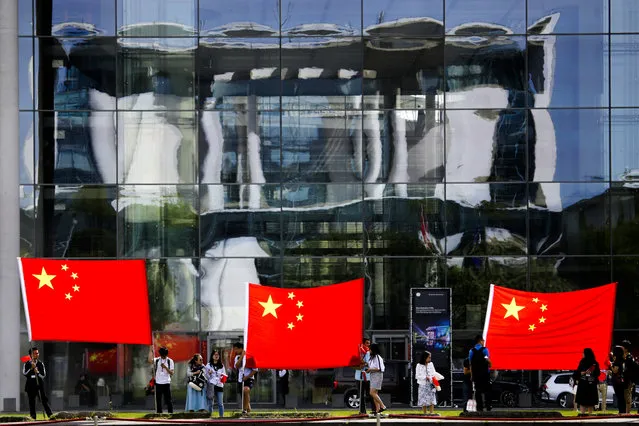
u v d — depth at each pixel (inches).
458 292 1641.2
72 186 1654.8
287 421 1154.7
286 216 1654.8
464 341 1630.2
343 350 1082.1
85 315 1015.6
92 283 1016.9
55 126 1659.7
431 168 1659.7
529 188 1658.5
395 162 1659.7
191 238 1652.3
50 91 1660.9
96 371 1611.7
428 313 1590.8
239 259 1648.6
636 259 1649.9
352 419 1197.7
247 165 1660.9
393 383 1609.3
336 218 1653.5
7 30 1640.0
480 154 1659.7
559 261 1649.9
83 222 1651.1
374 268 1644.9
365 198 1657.2
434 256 1647.4
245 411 1302.9
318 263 1647.4
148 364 1619.1
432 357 1582.2
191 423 1135.6
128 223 1653.5
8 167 1633.9
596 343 1151.0
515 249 1651.1
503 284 1644.9
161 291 1643.7
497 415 1216.8
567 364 1152.2
